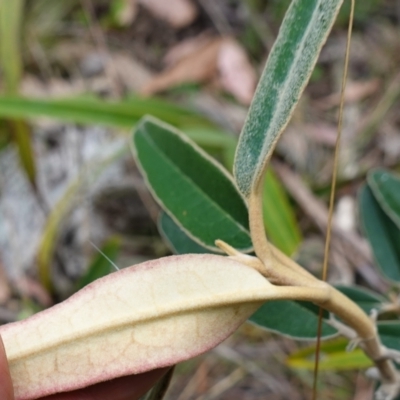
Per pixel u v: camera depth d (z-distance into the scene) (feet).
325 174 2.88
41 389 0.83
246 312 0.87
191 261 0.87
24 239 2.65
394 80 3.12
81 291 0.85
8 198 2.76
